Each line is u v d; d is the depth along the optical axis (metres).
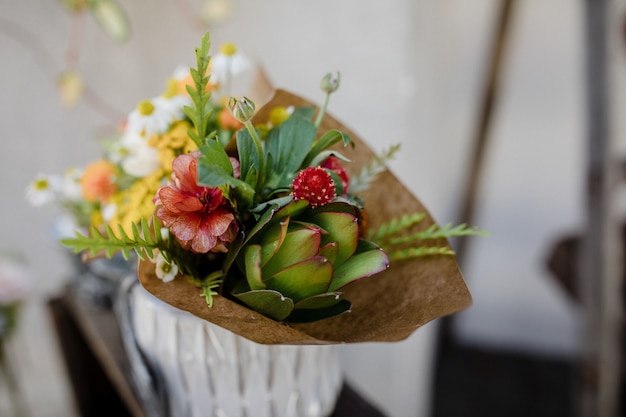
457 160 1.44
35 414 1.33
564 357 1.60
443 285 0.49
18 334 1.24
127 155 0.59
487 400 1.46
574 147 1.40
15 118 1.22
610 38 0.96
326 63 1.00
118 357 0.70
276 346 0.52
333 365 0.59
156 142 0.53
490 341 1.67
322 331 0.51
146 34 1.23
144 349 0.56
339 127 0.54
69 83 1.08
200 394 0.54
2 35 1.17
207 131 0.53
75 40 1.22
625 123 1.24
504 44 1.18
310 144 0.47
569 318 1.57
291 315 0.48
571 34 1.31
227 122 0.54
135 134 0.54
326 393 0.58
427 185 1.08
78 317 0.85
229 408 0.54
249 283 0.45
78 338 0.94
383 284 0.52
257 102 0.60
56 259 1.33
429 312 0.47
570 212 1.46
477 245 1.57
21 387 1.28
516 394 1.48
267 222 0.44
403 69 0.94
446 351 1.65
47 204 1.29
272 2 1.04
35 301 1.32
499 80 1.21
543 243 1.52
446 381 1.52
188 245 0.46
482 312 1.65
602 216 1.02
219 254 0.49
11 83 1.20
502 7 1.15
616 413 1.15
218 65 0.55
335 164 0.49
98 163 0.61
